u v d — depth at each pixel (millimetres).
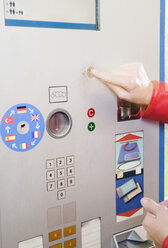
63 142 660
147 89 704
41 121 623
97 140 708
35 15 592
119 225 777
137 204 799
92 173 712
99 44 672
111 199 752
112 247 777
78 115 671
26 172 620
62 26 624
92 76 674
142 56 746
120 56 708
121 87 691
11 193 609
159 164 828
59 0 614
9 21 568
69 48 634
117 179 755
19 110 593
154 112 725
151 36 752
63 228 689
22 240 636
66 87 644
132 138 764
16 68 578
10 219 615
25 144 610
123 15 697
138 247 783
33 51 592
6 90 574
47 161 644
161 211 646
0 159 586
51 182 655
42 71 608
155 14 749
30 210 637
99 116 703
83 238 723
